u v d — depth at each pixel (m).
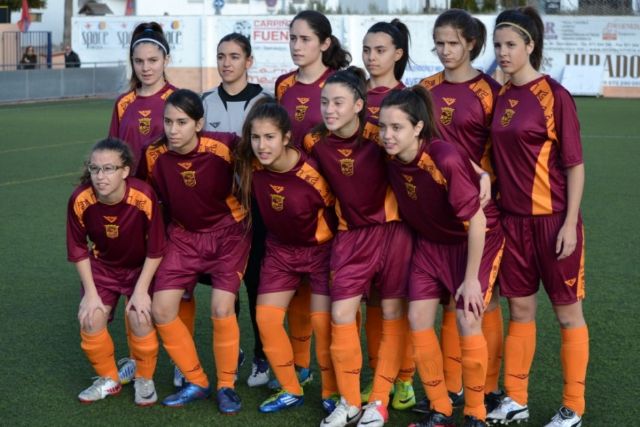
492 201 4.19
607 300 6.11
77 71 25.66
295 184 4.13
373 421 4.07
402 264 4.17
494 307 4.29
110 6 38.25
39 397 4.49
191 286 4.45
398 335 4.19
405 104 3.78
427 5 26.48
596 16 23.56
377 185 4.10
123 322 5.84
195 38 25.34
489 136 4.32
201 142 4.25
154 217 4.28
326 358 4.29
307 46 4.71
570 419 4.04
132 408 4.37
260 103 4.12
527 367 4.16
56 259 7.35
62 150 14.25
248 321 5.86
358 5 28.56
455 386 4.39
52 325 5.66
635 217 8.98
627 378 4.70
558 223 4.02
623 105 21.56
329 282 4.25
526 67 4.06
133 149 4.85
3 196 10.18
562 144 3.96
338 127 3.94
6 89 23.45
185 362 4.39
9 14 34.72
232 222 4.44
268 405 4.34
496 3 24.88
